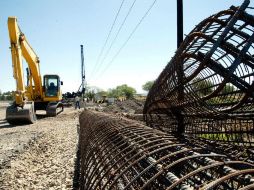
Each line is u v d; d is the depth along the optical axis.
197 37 5.55
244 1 4.90
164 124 8.55
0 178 7.62
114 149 4.47
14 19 19.62
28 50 23.95
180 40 9.69
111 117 8.56
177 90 6.11
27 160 9.73
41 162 9.65
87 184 4.21
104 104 54.59
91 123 8.28
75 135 15.31
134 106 29.80
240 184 3.20
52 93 28.38
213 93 5.06
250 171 2.49
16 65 20.12
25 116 20.69
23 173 8.20
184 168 4.03
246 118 5.61
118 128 5.71
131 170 4.24
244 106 5.68
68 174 7.91
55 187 7.01
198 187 2.82
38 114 31.02
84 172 4.88
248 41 4.64
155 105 8.09
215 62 4.83
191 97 5.61
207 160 3.67
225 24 5.31
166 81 6.52
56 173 8.11
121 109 28.61
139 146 4.09
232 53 5.02
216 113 5.36
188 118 7.21
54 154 10.76
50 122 23.27
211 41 5.24
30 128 19.20
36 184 7.29
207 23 5.70
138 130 5.46
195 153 3.88
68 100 46.22
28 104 21.36
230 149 5.81
